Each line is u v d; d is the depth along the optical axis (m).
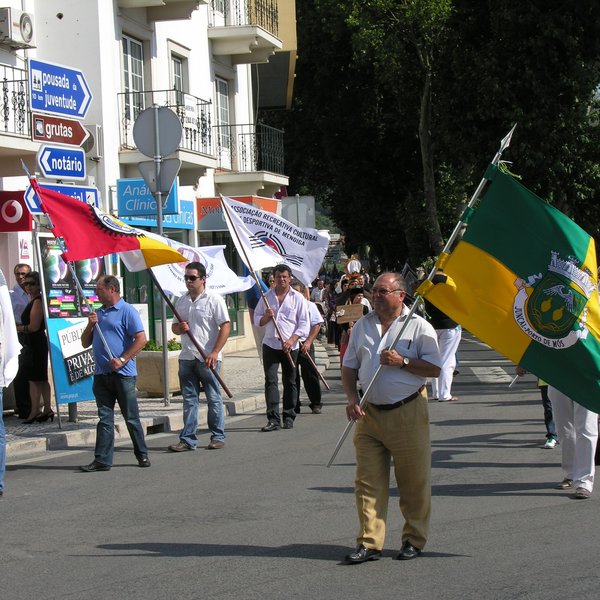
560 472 10.03
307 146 51.56
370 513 6.91
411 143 46.66
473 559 6.90
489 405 15.23
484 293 7.50
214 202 24.42
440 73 31.73
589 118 30.72
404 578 6.49
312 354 15.57
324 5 43.06
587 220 31.27
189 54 24.61
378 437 6.92
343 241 58.22
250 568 6.81
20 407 14.05
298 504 8.79
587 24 28.98
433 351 6.86
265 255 15.62
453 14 31.23
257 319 13.74
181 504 8.93
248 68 29.03
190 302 12.05
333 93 47.41
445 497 8.98
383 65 40.06
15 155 16.39
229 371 20.75
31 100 13.16
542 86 29.34
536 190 30.34
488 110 29.88
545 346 7.56
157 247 11.86
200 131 23.31
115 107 20.23
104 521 8.35
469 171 34.50
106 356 10.70
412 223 43.56
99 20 19.61
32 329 13.58
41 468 10.95
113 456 11.62
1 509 8.92
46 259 13.23
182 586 6.45
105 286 10.81
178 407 14.99
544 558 6.89
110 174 19.95
